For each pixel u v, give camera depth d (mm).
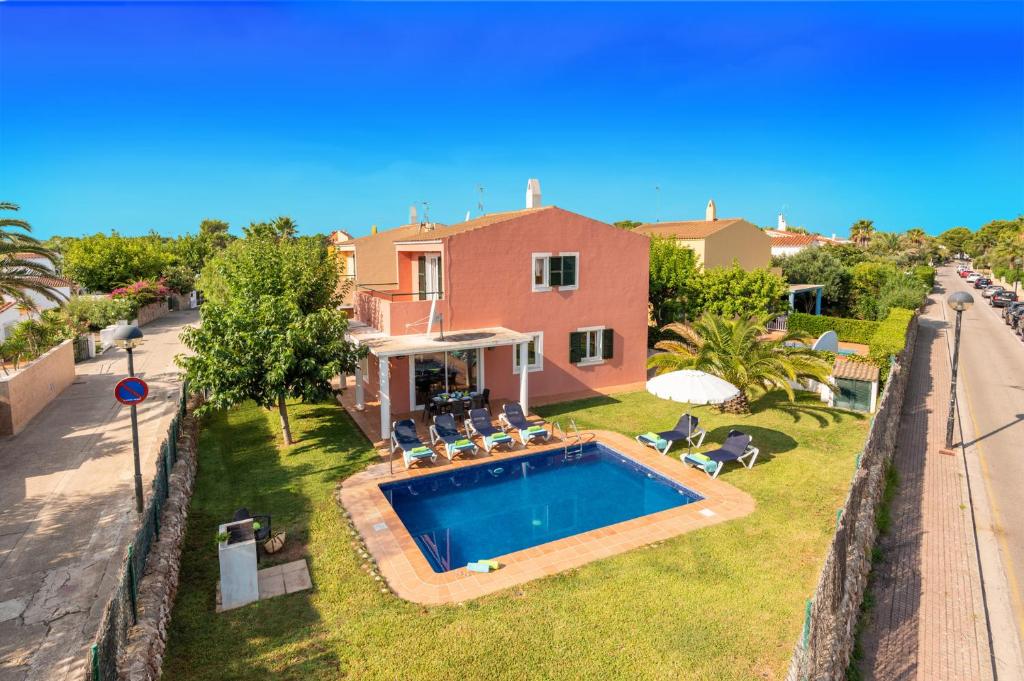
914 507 13391
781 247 58594
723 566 10500
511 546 12000
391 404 20000
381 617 9031
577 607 9289
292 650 8266
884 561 11094
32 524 11594
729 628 8750
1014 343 36562
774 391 23328
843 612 8273
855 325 37656
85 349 29219
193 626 8773
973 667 8352
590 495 14555
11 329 26375
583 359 23484
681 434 16672
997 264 95500
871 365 21328
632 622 8898
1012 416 20641
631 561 10703
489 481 15383
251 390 15133
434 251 21766
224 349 14633
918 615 9516
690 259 35281
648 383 16062
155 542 10039
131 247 49438
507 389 21844
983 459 16406
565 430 18484
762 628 8742
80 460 15016
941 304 60250
